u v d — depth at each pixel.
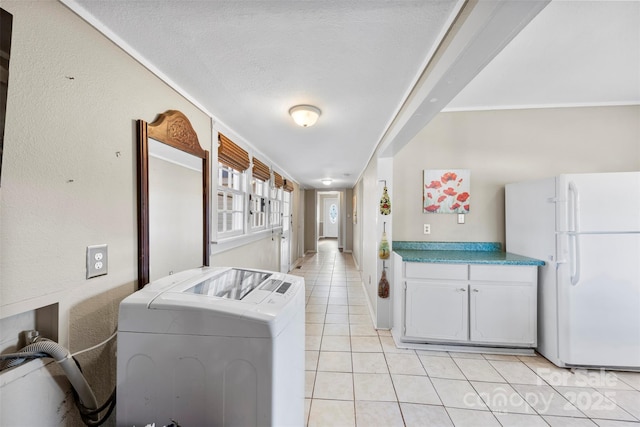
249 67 1.35
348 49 1.21
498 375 2.00
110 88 1.08
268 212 3.66
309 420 1.56
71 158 0.92
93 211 1.00
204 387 0.87
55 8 0.86
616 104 2.79
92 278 1.00
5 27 0.72
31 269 0.80
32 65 0.80
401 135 2.00
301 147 2.97
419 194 2.93
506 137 2.87
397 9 0.96
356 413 1.62
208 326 0.86
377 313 2.82
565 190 2.05
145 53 1.21
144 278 1.22
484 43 0.94
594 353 2.00
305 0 0.91
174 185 1.50
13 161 0.75
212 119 1.98
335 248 8.98
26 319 0.84
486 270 2.30
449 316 2.34
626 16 1.61
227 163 2.31
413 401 1.72
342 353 2.31
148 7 0.93
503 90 2.55
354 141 2.72
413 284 2.38
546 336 2.21
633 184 1.95
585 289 2.01
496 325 2.29
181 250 1.56
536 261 2.23
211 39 1.13
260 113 1.95
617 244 1.97
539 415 1.61
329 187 7.50
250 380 0.85
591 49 1.94
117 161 1.12
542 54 2.00
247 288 1.17
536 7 0.78
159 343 0.88
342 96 1.68
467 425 1.54
